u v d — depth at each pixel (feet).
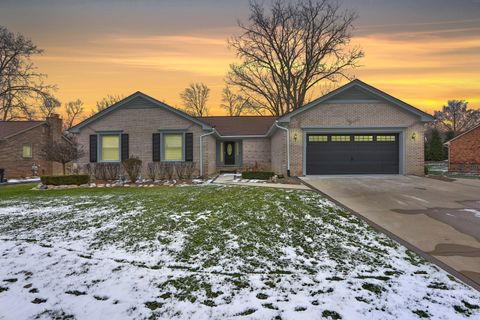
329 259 12.99
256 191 30.53
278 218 19.61
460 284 10.48
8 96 84.38
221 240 15.51
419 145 43.80
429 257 13.05
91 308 9.03
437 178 40.27
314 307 8.96
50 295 9.89
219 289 10.25
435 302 9.20
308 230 17.12
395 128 43.86
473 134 63.87
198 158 48.70
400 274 11.38
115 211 22.09
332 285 10.45
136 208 22.93
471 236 15.84
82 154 47.96
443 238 15.55
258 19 87.04
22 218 20.47
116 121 49.60
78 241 15.65
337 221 18.92
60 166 73.72
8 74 82.12
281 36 88.38
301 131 44.19
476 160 63.21
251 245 14.78
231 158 62.13
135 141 49.34
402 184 34.65
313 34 85.61
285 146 44.65
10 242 15.55
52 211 22.52
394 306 8.97
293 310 8.81
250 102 99.86
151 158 49.06
